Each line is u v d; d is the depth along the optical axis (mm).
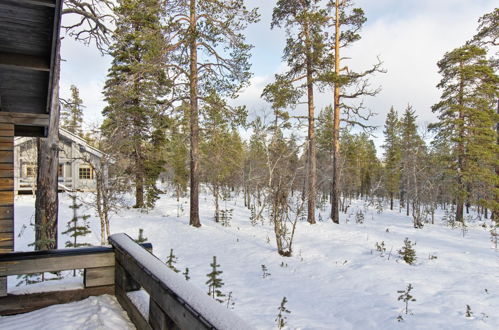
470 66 21172
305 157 18406
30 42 2365
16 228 11180
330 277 8891
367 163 47125
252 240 13234
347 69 17594
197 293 1585
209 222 16984
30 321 2852
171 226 15336
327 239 13344
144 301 2734
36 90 3295
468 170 21344
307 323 6000
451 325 5711
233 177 31375
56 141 6852
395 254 11031
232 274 9180
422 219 22734
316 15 15828
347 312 6570
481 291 7480
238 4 14078
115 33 8016
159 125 16609
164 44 13984
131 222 15586
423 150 25453
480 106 21266
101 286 3402
